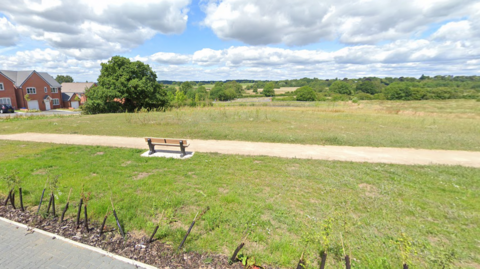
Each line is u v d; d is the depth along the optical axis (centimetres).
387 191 490
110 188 477
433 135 1088
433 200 454
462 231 358
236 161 683
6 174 547
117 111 3262
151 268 274
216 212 385
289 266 277
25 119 1870
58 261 287
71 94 5288
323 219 371
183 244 311
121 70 3281
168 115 1795
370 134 1098
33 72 4306
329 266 278
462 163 700
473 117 1956
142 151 800
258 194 466
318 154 777
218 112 1978
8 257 293
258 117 1672
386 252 302
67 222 369
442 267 281
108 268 275
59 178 529
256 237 322
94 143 927
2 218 381
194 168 617
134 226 353
